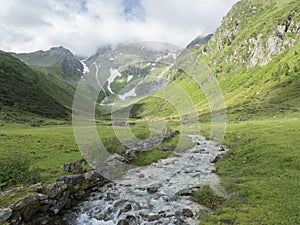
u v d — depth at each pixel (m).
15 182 14.06
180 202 13.54
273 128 37.09
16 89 115.81
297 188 12.64
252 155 21.08
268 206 11.16
